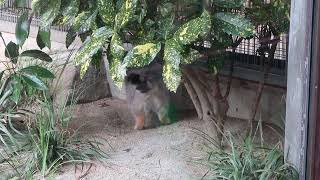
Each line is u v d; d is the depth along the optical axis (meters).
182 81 2.27
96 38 1.91
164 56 1.79
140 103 2.42
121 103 2.73
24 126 2.32
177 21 1.94
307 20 1.63
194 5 1.93
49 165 2.08
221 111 2.22
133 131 2.43
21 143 2.19
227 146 2.12
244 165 1.80
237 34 1.81
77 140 2.25
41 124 2.16
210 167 1.96
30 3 2.48
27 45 2.92
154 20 1.95
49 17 2.04
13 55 2.39
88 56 1.89
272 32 2.06
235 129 2.29
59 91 2.62
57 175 2.03
